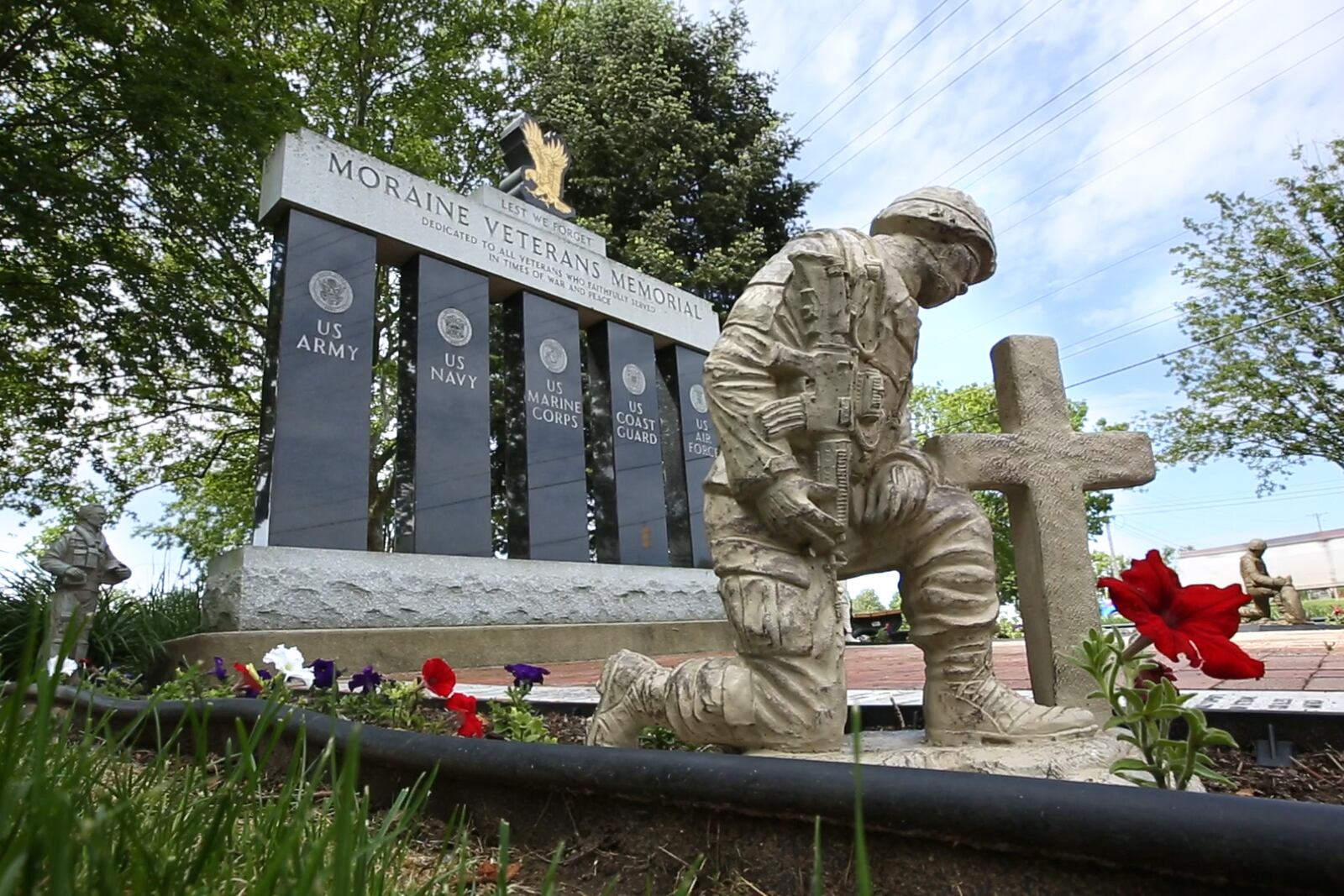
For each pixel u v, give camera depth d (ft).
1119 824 3.26
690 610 33.22
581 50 63.57
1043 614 8.26
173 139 36.35
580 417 33.42
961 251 7.77
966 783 3.77
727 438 6.79
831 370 6.70
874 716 10.12
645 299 38.11
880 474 7.12
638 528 34.76
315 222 26.61
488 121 61.87
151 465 56.90
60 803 2.59
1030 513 8.48
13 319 38.73
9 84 35.09
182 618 25.66
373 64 56.08
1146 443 8.84
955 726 6.89
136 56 33.63
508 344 33.12
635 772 4.95
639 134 59.41
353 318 26.55
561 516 31.53
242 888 3.44
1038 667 8.34
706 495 7.20
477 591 26.81
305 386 24.95
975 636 6.98
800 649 6.43
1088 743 6.59
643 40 63.57
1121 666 5.29
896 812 3.91
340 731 6.48
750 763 4.55
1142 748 4.89
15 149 33.12
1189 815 3.10
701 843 4.76
